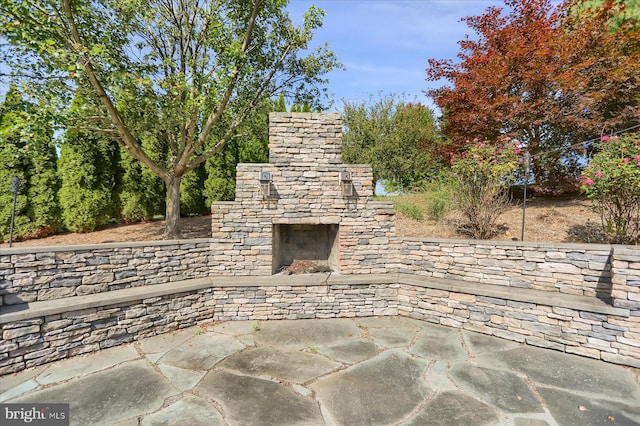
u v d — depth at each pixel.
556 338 4.84
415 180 15.51
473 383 3.90
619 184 5.33
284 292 6.25
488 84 8.20
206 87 6.96
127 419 3.16
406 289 6.40
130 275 5.45
